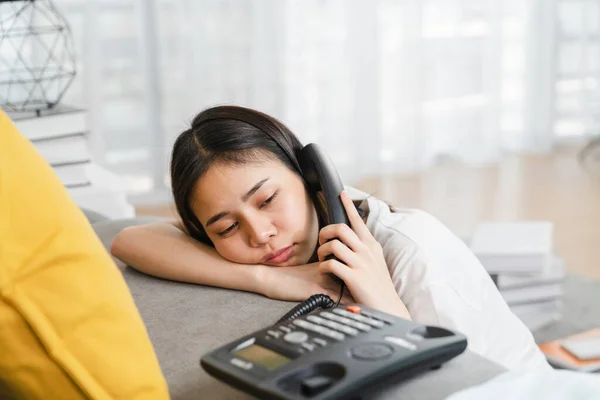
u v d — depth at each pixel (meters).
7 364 0.62
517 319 1.08
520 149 4.28
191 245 1.07
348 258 0.95
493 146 4.11
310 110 3.78
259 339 0.70
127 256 1.08
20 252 0.61
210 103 3.57
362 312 0.74
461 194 3.65
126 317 0.66
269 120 1.08
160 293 0.99
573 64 4.25
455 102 4.05
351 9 3.74
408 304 1.03
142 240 1.09
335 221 1.02
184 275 1.02
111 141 3.46
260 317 0.90
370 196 1.18
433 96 4.02
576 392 0.64
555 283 2.07
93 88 3.34
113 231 1.27
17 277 0.61
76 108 1.76
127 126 3.47
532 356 1.06
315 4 3.68
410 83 3.92
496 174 3.94
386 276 0.98
